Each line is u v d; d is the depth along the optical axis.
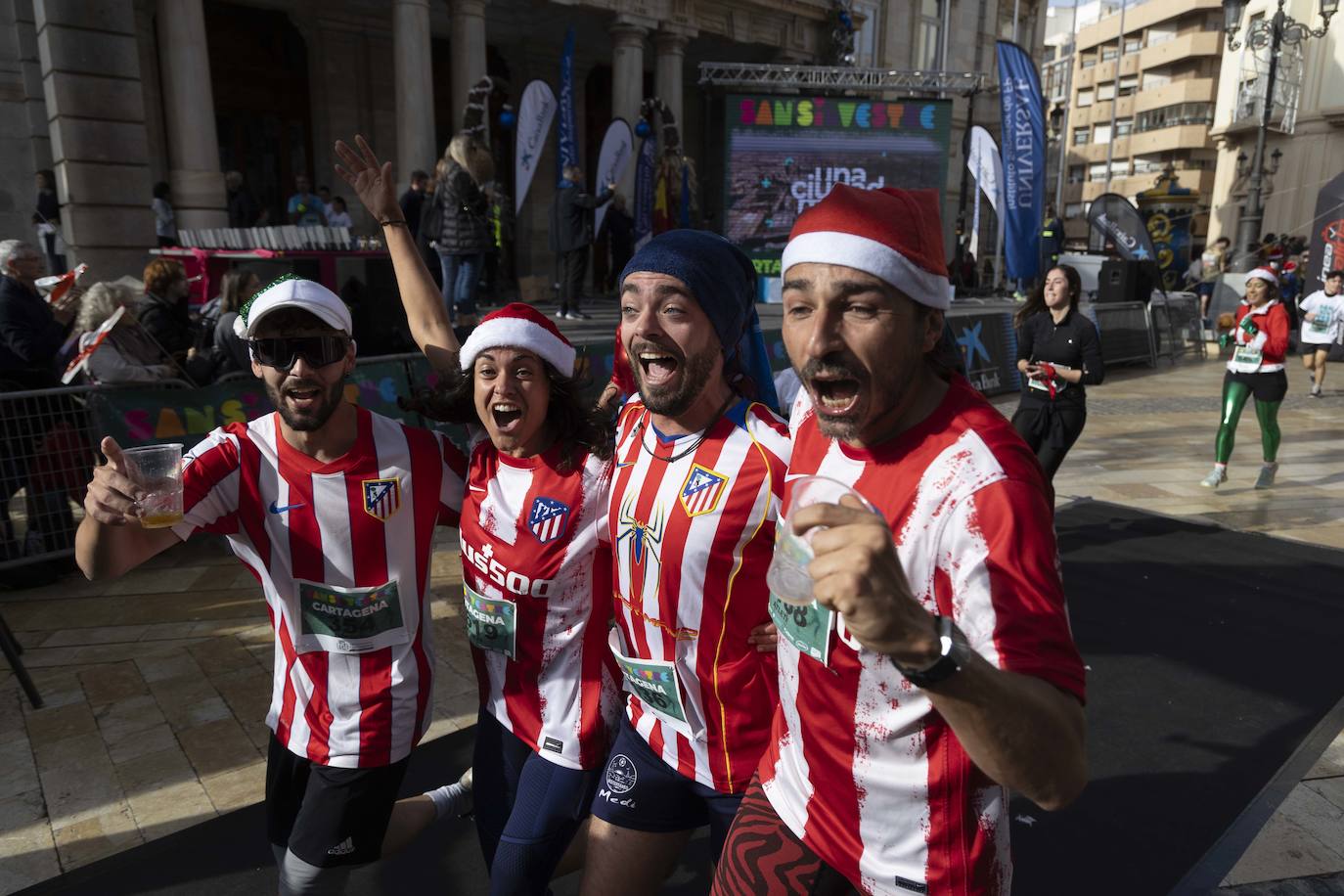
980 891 1.26
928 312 1.19
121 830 2.64
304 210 12.58
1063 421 4.96
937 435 1.20
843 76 17.03
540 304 12.99
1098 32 66.00
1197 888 2.40
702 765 1.69
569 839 1.89
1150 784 2.92
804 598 1.14
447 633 4.00
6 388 4.54
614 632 1.83
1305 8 26.06
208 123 10.57
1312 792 2.87
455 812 2.35
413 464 1.93
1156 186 27.61
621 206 12.93
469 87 13.02
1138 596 4.58
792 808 1.46
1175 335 14.96
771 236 16.56
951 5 23.08
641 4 14.87
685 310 1.54
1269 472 6.82
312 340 1.70
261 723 3.25
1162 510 6.25
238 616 4.17
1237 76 29.98
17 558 4.48
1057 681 0.99
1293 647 3.99
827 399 1.21
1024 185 15.82
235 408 5.11
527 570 1.84
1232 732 3.26
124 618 4.14
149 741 3.12
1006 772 0.95
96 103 8.98
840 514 0.93
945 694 0.91
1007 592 1.05
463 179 7.60
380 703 1.87
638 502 1.68
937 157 16.88
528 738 1.92
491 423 1.83
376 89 15.17
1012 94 15.55
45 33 8.77
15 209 10.34
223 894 2.38
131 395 4.77
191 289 6.86
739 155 16.22
